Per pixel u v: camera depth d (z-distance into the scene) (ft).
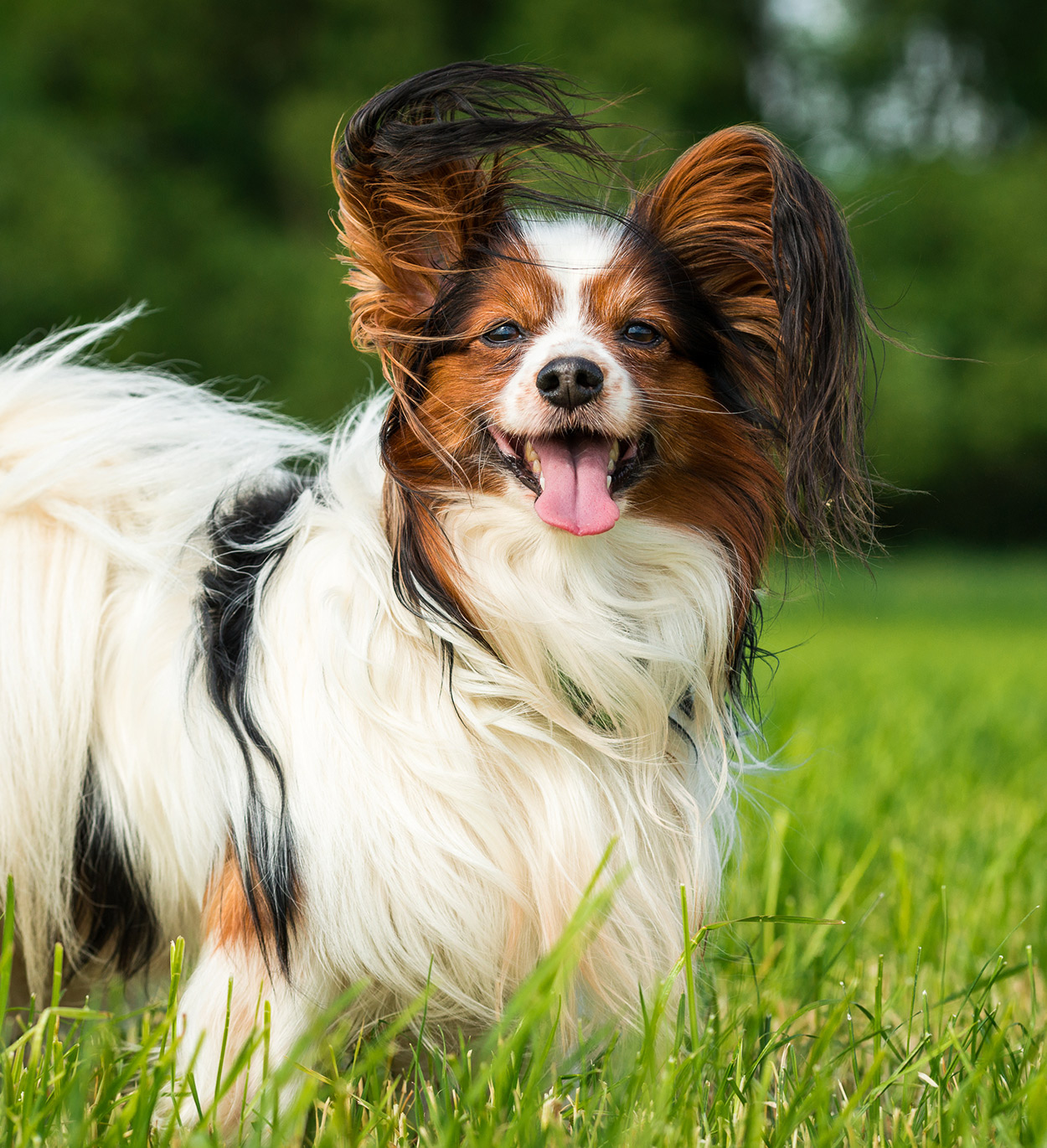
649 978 3.31
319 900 3.22
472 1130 3.04
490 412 3.31
